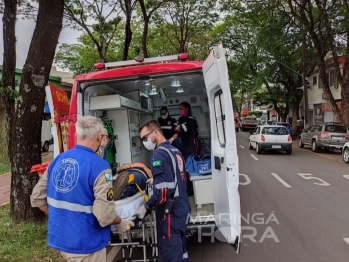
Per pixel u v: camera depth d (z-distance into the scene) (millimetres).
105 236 2715
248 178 10875
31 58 5488
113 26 23062
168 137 7156
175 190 3547
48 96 4840
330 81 28391
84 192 2576
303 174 11477
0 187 9648
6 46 9828
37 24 5531
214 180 4414
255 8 17703
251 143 20109
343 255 4691
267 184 9836
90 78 4938
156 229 3688
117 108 5641
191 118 6094
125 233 3895
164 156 3488
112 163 5871
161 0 19812
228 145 3709
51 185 2678
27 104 5512
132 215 3432
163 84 6414
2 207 7016
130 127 6176
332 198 7977
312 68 26672
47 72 5602
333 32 18812
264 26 18891
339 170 12297
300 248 4961
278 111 34969
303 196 8227
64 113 5227
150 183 4188
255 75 27297
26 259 4344
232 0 21375
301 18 17578
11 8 9633
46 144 21469
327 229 5762
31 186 5617
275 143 17297
